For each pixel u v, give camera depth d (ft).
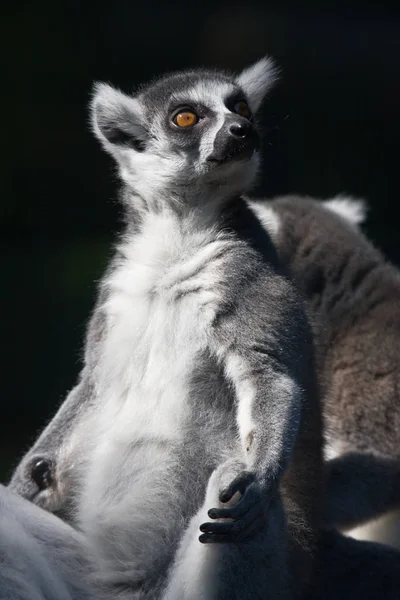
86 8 165.48
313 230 70.33
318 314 65.77
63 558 44.55
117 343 47.93
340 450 62.64
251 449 42.83
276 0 183.52
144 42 166.40
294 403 44.09
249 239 48.08
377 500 59.77
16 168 149.38
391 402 64.08
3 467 91.76
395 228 150.20
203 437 46.29
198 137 49.47
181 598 41.42
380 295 68.64
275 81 57.47
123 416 47.14
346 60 171.01
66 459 50.93
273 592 42.88
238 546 41.50
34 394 109.91
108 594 44.75
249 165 48.91
